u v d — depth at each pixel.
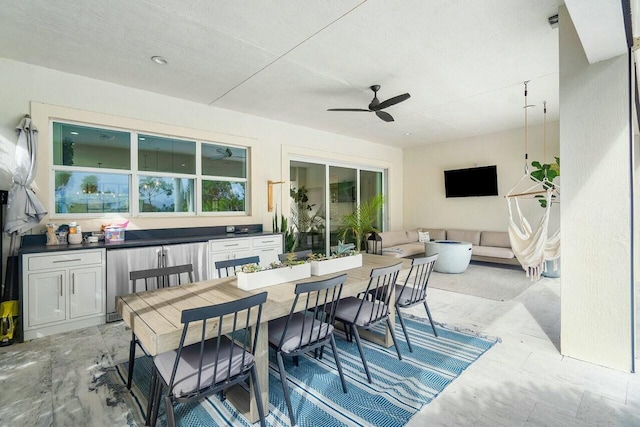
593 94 2.42
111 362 2.53
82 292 3.18
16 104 3.24
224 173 4.97
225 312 1.51
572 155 2.52
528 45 2.96
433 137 6.93
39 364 2.50
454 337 2.97
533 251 3.99
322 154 6.23
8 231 3.03
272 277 2.29
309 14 2.47
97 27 2.64
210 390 1.53
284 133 5.60
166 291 2.14
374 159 7.38
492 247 6.25
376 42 2.90
